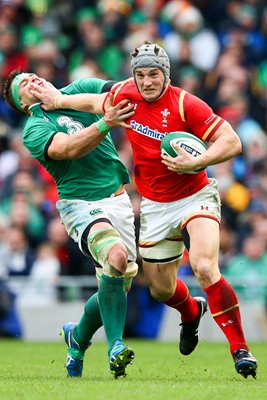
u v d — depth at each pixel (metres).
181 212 21.81
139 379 20.75
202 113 21.02
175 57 52.72
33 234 43.72
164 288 22.95
